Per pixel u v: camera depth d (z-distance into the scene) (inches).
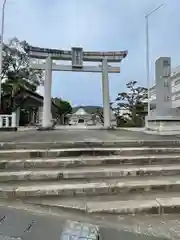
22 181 142.6
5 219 102.3
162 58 433.7
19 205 117.3
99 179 146.3
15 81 790.5
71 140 235.1
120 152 188.9
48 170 154.6
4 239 87.0
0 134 339.9
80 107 2283.5
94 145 210.8
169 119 394.9
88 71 620.7
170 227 98.3
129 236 89.7
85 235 89.4
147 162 174.9
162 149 195.3
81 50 606.2
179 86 828.6
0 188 129.1
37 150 183.9
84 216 106.3
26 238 87.6
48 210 111.7
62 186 132.3
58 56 594.6
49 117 582.6
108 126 613.9
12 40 900.6
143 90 1052.5
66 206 114.9
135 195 128.2
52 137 279.3
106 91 618.5
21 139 249.9
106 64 618.5
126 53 621.6
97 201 120.3
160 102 435.5
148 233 92.7
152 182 138.9
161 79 433.4
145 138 259.3
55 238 87.8
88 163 168.9
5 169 158.1
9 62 890.1
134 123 983.6
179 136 293.4
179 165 168.6
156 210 112.2
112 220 103.6
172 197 124.8
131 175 153.6
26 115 1077.8
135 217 107.4
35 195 126.6
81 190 129.6
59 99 1755.7
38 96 875.4
